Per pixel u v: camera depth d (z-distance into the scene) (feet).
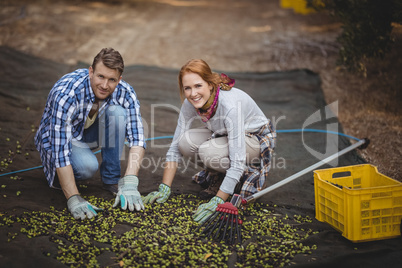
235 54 28.78
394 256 10.12
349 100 21.91
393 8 19.52
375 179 12.06
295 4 42.01
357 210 10.46
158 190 12.76
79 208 11.35
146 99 21.39
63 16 34.22
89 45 27.94
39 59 24.18
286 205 12.93
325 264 9.76
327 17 37.52
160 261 9.71
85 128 12.52
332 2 22.58
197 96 11.30
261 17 40.50
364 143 14.26
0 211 11.49
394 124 19.11
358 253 10.09
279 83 24.13
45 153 11.98
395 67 24.27
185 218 11.62
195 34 33.42
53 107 11.34
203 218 11.49
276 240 10.84
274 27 36.11
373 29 20.22
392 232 10.86
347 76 24.57
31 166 14.48
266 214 12.23
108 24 34.04
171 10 42.68
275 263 9.82
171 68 25.43
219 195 11.77
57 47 26.78
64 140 11.37
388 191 10.57
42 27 30.19
